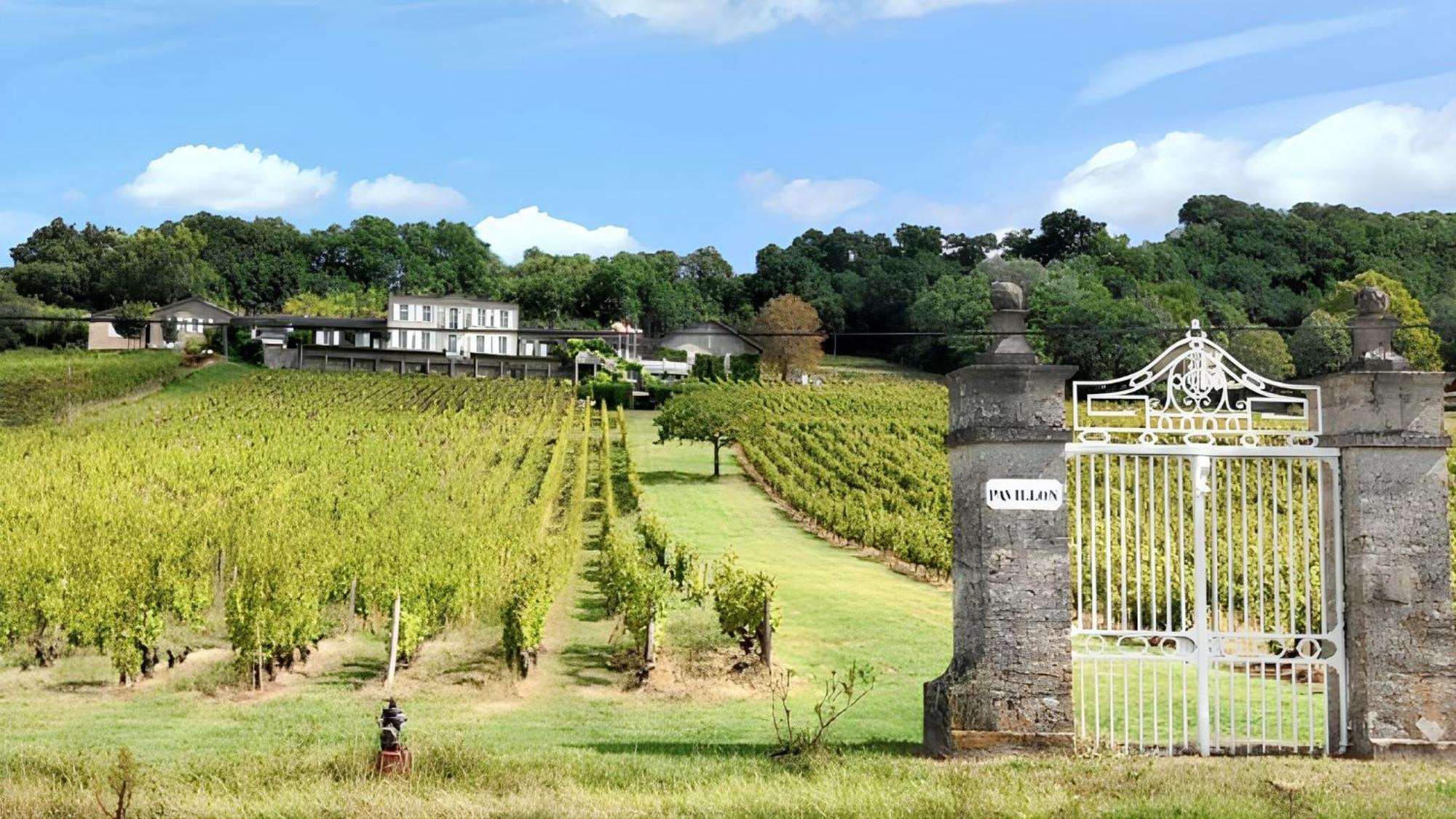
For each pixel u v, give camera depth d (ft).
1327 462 40.29
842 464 166.09
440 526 95.86
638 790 35.24
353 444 177.78
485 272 544.62
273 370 292.61
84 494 110.83
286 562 69.51
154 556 77.00
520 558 84.99
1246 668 40.19
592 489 161.27
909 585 95.09
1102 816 29.91
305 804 33.19
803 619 78.79
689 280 530.68
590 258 570.05
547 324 478.18
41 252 432.25
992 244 514.68
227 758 41.39
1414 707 37.93
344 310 443.73
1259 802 30.81
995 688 38.34
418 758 38.86
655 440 218.18
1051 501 38.83
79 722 53.83
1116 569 76.59
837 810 30.94
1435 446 38.55
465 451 173.17
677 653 69.56
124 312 329.93
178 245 457.68
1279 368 233.35
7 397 206.08
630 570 68.95
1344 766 36.01
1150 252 374.22
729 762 39.63
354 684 62.75
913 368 386.93
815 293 451.12
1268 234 401.29
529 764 38.99
